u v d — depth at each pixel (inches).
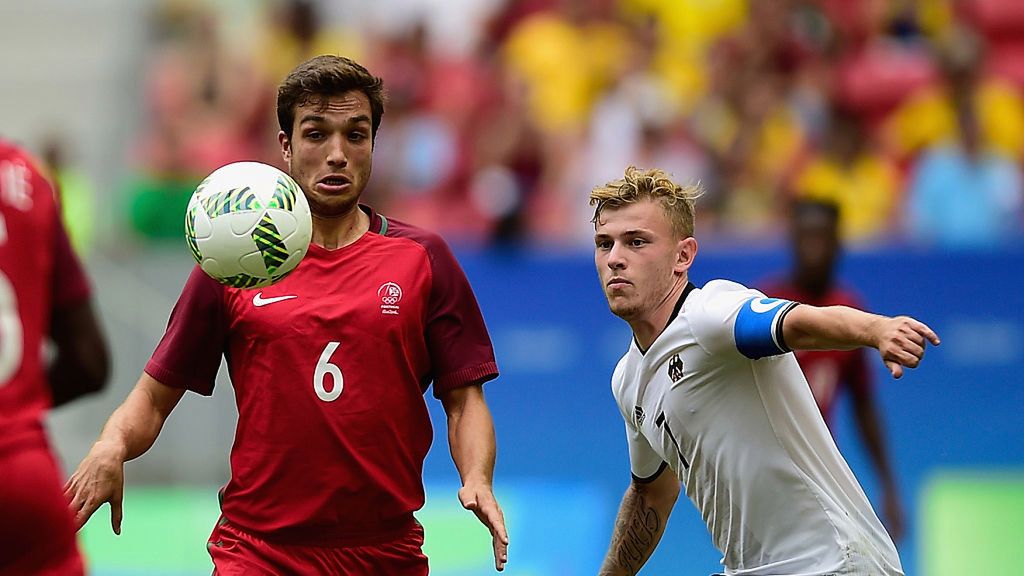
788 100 1813.5
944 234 1672.0
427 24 1956.2
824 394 1122.0
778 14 1871.3
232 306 713.6
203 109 2014.0
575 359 1382.9
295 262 673.6
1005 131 1791.3
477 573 1302.9
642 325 713.6
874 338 603.5
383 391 710.5
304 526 705.0
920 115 1765.5
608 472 1357.0
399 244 733.9
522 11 2011.6
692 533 1282.0
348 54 2034.9
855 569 701.3
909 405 1336.1
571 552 1312.7
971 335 1338.6
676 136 1797.5
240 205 660.7
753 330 656.4
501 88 1889.8
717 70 1860.2
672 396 711.1
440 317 740.0
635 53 1934.1
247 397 711.1
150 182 1726.1
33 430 565.0
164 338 733.3
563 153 1797.5
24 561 561.3
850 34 1870.1
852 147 1754.4
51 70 2276.1
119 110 2064.5
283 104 718.5
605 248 721.6
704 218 1707.7
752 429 698.8
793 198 1640.0
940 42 1790.1
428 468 1363.2
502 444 1378.0
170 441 1440.7
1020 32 1883.6
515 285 1407.5
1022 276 1337.4
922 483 1320.1
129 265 1525.6
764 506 709.3
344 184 709.9
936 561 1290.6
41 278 582.2
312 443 700.7
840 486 715.4
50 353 1102.4
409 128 1872.5
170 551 1363.2
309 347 701.9
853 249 1422.2
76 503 685.3
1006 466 1314.0
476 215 1753.2
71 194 1900.8
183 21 2133.4
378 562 718.5
